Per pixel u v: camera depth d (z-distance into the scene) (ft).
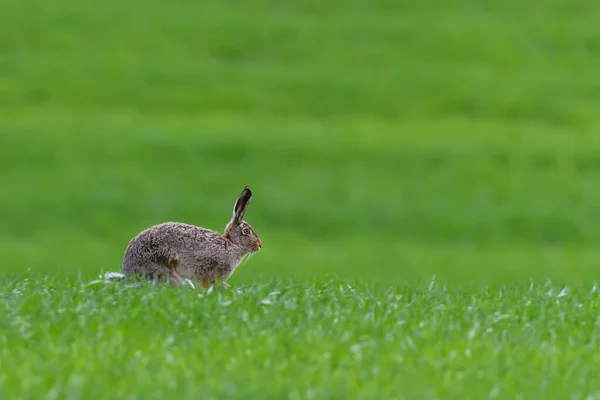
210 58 523.29
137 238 108.88
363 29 559.38
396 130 430.20
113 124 425.69
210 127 425.28
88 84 479.82
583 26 561.43
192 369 75.10
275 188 365.81
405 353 80.59
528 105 458.50
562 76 495.82
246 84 486.79
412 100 469.57
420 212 349.61
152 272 107.96
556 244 329.31
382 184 371.56
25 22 552.82
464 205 356.18
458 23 566.36
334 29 559.79
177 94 473.67
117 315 90.68
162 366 75.46
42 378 71.87
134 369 74.33
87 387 69.97
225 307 94.89
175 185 365.20
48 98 462.19
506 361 79.10
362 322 89.92
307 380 73.15
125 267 109.91
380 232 336.08
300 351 80.43
